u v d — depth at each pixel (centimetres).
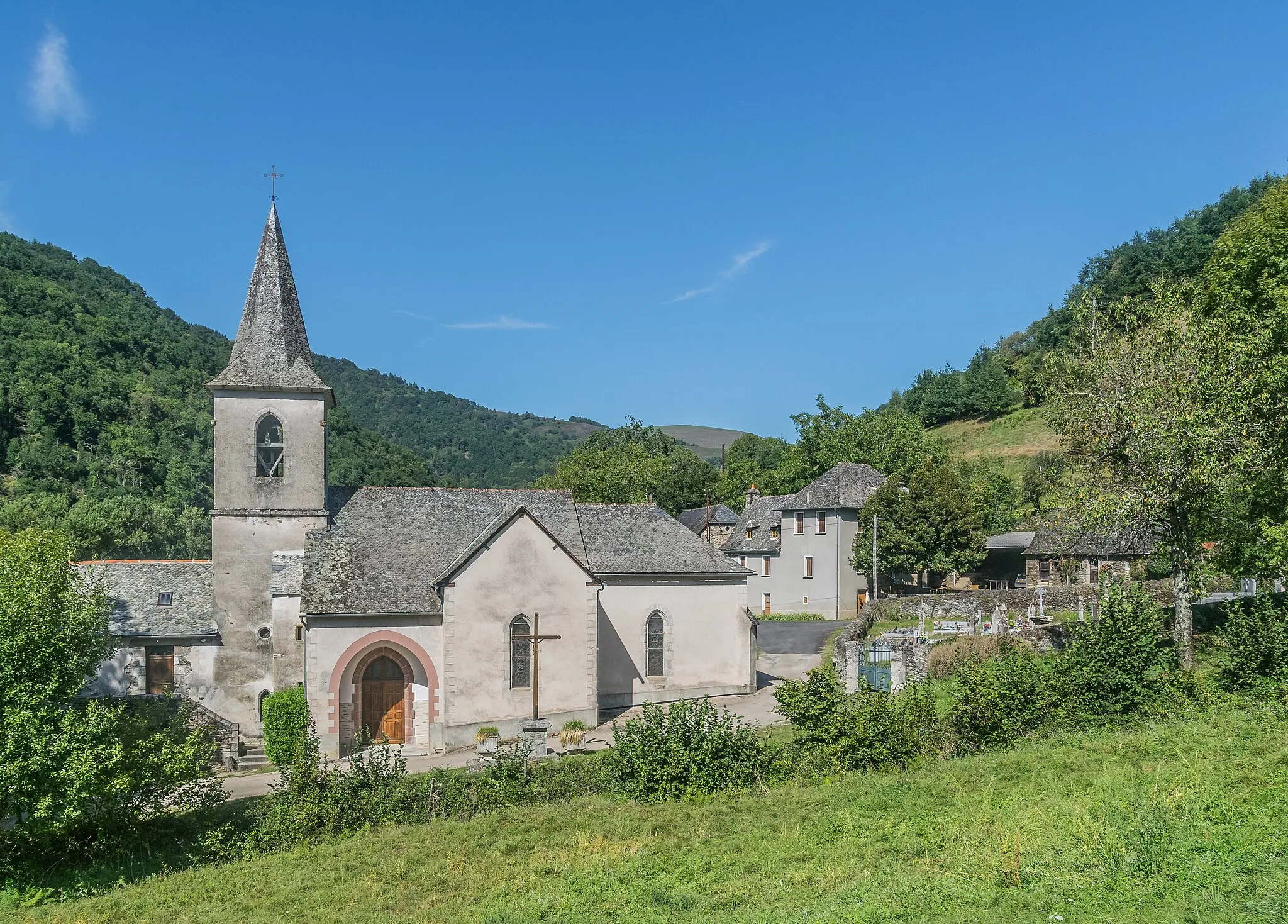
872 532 5959
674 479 9644
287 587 3434
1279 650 2289
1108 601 2452
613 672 3788
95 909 1759
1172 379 2995
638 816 1984
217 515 3469
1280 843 1287
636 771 2183
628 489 9362
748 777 2162
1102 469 3167
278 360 3547
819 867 1541
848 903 1313
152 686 3428
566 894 1536
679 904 1431
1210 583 3381
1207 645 3156
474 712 3209
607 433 12050
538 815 2081
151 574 3672
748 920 1300
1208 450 2878
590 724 3369
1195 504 2991
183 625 3456
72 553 2498
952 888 1303
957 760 2105
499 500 3869
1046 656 2786
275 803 2192
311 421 3550
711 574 3928
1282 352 3042
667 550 3991
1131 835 1383
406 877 1736
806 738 2266
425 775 2303
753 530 7156
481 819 2091
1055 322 11012
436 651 3234
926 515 5831
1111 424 3058
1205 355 2998
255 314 3619
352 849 1956
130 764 2175
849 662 3328
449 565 3450
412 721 3256
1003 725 2220
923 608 5216
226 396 3497
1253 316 3178
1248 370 2973
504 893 1600
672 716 2256
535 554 3325
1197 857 1279
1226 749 1827
